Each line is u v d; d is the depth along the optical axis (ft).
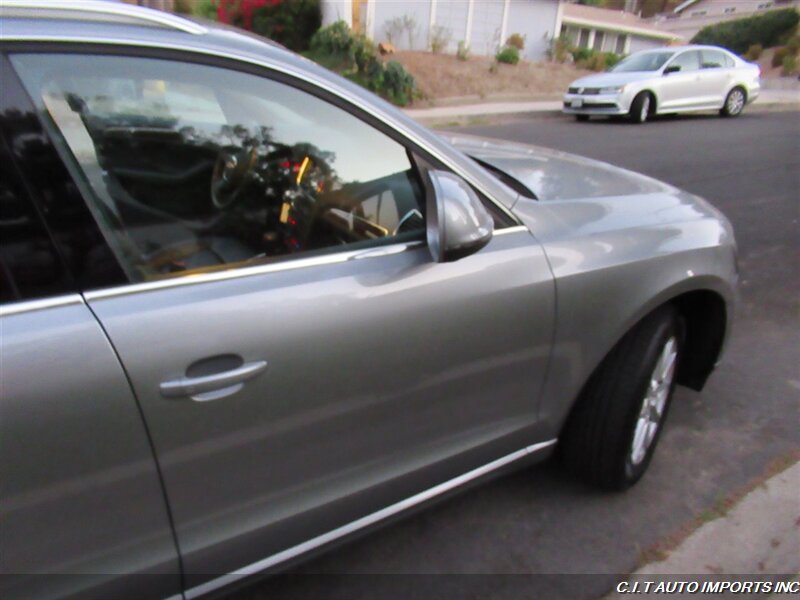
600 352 7.39
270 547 5.71
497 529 7.96
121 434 4.60
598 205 7.78
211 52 5.28
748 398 10.75
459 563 7.46
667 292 7.64
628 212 7.91
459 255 5.90
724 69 46.57
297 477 5.66
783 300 14.73
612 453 7.93
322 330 5.40
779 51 86.43
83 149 4.81
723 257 8.46
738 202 22.59
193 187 5.41
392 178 6.26
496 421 7.01
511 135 36.99
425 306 5.95
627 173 9.73
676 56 44.50
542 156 9.82
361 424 5.90
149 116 5.15
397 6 58.65
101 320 4.57
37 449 4.32
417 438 6.40
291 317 5.26
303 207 5.96
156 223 5.16
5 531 4.33
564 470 8.95
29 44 4.57
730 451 9.40
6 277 4.36
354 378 5.66
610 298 7.21
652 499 8.46
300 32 55.21
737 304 8.96
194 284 5.07
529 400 7.18
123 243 4.90
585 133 38.17
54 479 4.42
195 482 5.07
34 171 4.50
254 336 5.07
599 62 69.36
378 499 6.32
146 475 4.80
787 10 96.53
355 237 6.06
